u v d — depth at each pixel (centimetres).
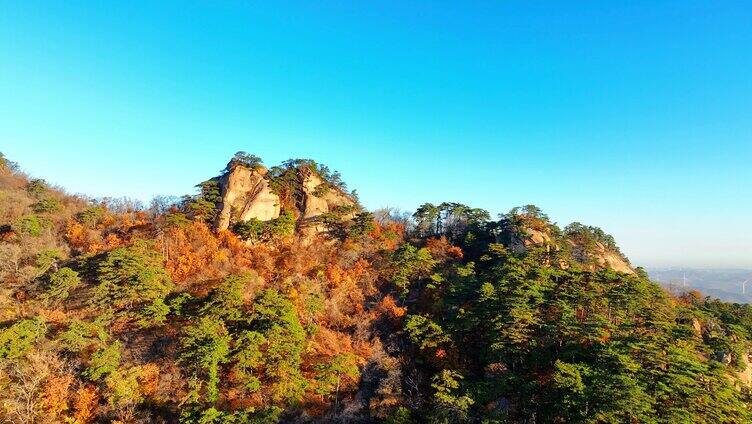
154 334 5272
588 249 9394
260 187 9394
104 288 5516
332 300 7000
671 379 4216
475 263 8825
